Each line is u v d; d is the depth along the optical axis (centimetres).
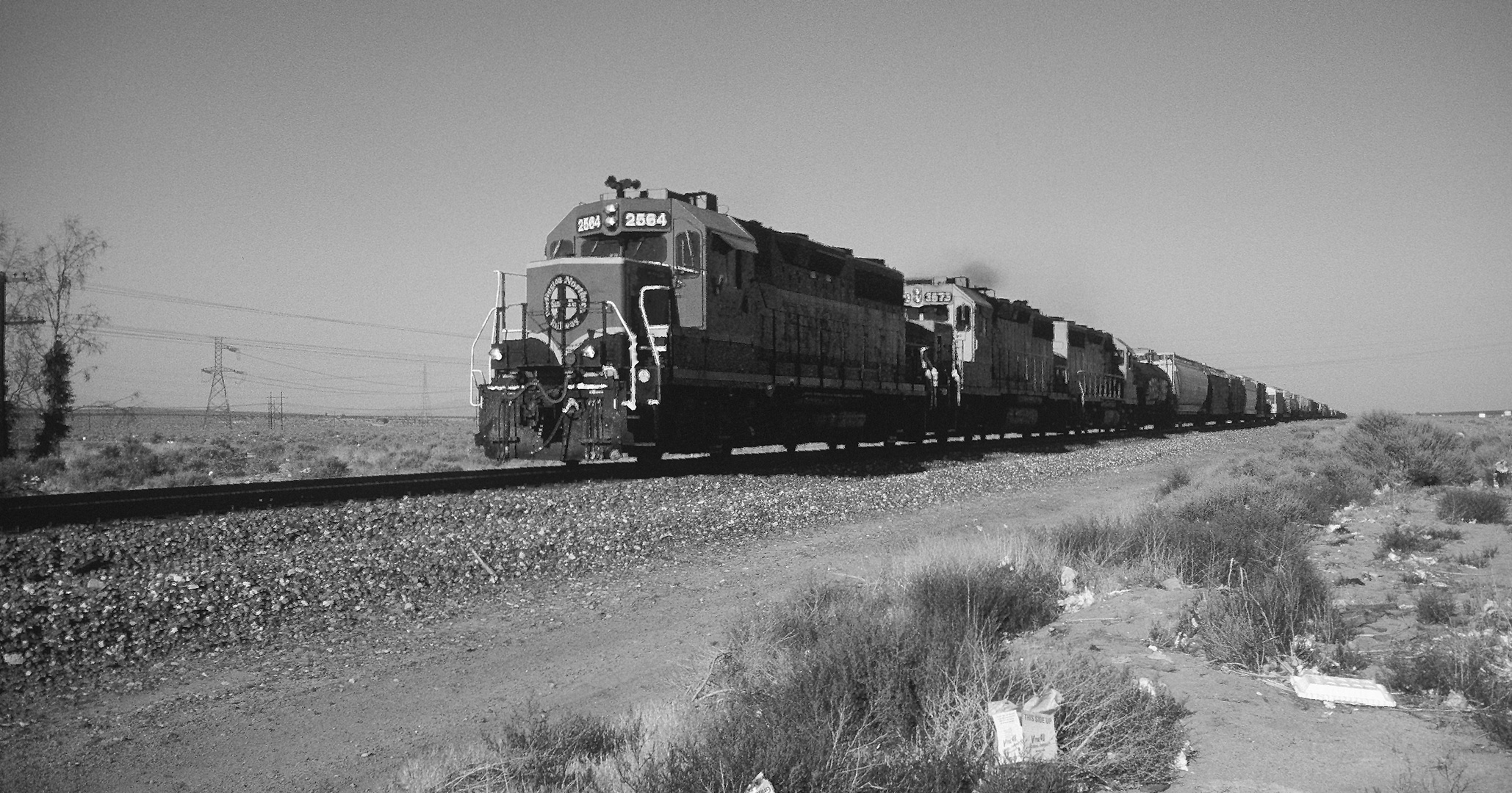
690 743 562
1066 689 588
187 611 894
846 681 610
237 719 688
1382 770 494
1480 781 470
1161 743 531
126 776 593
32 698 711
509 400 1902
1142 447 3806
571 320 1906
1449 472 1808
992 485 2256
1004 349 3944
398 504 1412
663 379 1905
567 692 756
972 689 584
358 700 731
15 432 3434
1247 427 7156
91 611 863
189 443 4272
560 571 1159
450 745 646
